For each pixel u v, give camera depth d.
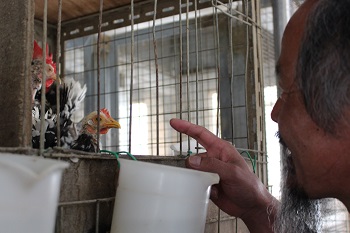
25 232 0.41
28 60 0.54
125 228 0.55
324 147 0.50
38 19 1.69
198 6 1.39
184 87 1.56
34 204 0.42
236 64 1.31
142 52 1.68
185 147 1.02
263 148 1.20
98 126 0.64
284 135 0.56
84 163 0.59
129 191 0.55
